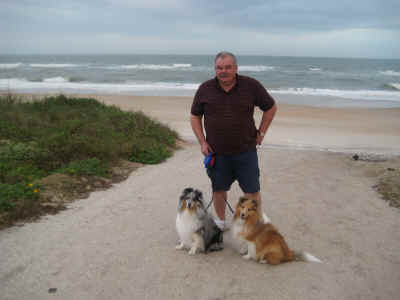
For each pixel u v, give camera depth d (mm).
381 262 3855
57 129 8461
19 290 3164
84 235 4312
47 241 4105
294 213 5254
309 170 7652
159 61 90875
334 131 12852
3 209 4648
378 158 8820
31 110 10016
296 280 3443
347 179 7039
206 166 4000
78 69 50562
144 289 3256
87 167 6496
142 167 7508
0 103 9883
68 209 5094
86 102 12219
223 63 3436
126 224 4703
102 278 3410
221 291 3246
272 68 60250
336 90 28734
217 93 3654
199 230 3830
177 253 3959
